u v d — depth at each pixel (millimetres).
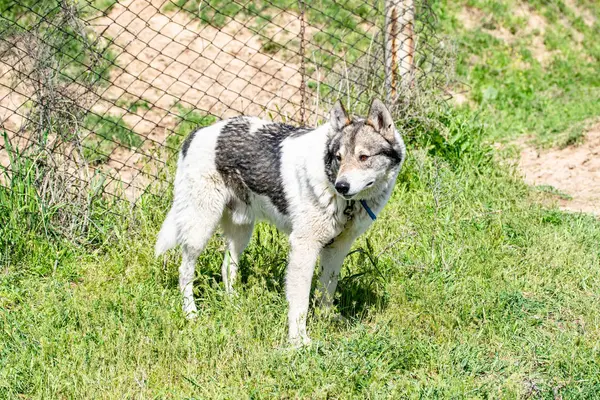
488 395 4152
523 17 12461
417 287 5387
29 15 9078
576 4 13547
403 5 7617
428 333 4926
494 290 5477
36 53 6090
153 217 6289
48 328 4719
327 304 5039
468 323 5043
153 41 9508
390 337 4691
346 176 4352
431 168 7316
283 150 4801
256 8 10320
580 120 9742
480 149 7977
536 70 11570
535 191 7613
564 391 4188
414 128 7680
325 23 10414
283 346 4684
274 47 9898
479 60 11469
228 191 5145
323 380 4203
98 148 7258
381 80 7898
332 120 4574
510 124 9867
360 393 4211
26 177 5898
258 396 4117
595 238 6422
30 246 5766
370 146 4477
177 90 8820
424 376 4332
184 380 4289
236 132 5035
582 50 12500
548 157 8758
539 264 5875
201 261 5730
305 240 4680
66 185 6152
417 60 8008
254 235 6086
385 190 4703
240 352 4562
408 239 6188
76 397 4059
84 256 5875
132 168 6867
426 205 6777
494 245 6168
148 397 4125
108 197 6660
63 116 6227
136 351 4480
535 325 5066
